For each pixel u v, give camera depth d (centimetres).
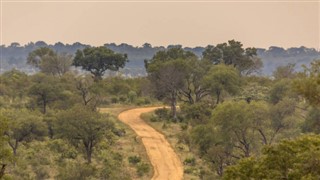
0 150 8012
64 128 14738
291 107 14725
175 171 14850
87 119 14688
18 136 15275
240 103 13912
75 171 12200
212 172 14125
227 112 13550
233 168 6656
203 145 13975
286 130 14450
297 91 6981
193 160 15688
